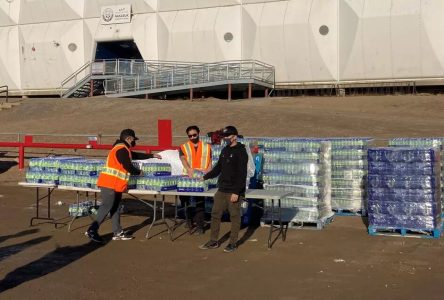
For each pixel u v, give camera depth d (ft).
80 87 142.20
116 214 29.84
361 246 27.86
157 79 130.41
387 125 71.00
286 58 140.46
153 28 154.81
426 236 29.73
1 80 175.32
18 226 33.76
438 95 118.62
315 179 32.58
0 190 50.19
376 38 130.62
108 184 28.78
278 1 142.20
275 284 21.67
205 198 35.76
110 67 137.49
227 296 20.27
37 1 166.81
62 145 56.34
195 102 110.93
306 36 137.18
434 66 127.03
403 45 128.57
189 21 150.30
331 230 31.99
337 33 134.41
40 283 22.07
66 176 32.53
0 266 24.64
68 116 97.14
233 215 27.17
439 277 22.26
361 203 36.37
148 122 82.69
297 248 27.68
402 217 29.91
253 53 144.05
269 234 29.58
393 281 21.81
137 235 31.14
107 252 27.22
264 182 33.60
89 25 163.53
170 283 21.99
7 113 108.47
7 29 173.58
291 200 32.96
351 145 36.68
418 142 36.60
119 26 159.43
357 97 116.26
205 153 30.89
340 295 20.21
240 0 145.28
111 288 21.39
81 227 33.30
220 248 27.89
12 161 65.05
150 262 25.29
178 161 33.58
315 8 136.67
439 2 124.98
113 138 71.26
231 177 27.07
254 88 136.36
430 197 29.43
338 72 135.95
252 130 71.36
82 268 24.30
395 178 30.04
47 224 34.40
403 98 107.86
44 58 167.84
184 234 31.42
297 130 69.36
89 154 66.49
